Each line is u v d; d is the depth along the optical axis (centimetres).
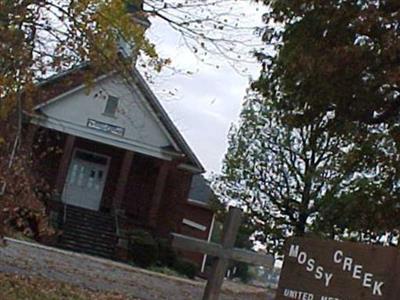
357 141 2228
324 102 2138
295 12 2062
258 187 4219
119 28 1335
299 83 2120
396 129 2127
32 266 2084
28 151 1547
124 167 3741
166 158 3762
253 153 4231
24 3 1262
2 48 1274
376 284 717
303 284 801
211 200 4338
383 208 2294
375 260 724
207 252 1265
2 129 1404
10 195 1485
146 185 3853
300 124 2250
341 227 2636
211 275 1270
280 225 4175
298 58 2041
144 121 3703
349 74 2020
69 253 2983
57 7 1298
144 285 2312
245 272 4097
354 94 2073
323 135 2567
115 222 3600
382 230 2303
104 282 2105
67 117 3594
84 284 1930
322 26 2027
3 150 1447
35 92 1374
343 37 2012
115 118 3662
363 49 1969
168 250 3534
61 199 3584
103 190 3853
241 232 4178
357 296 731
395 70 1955
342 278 754
